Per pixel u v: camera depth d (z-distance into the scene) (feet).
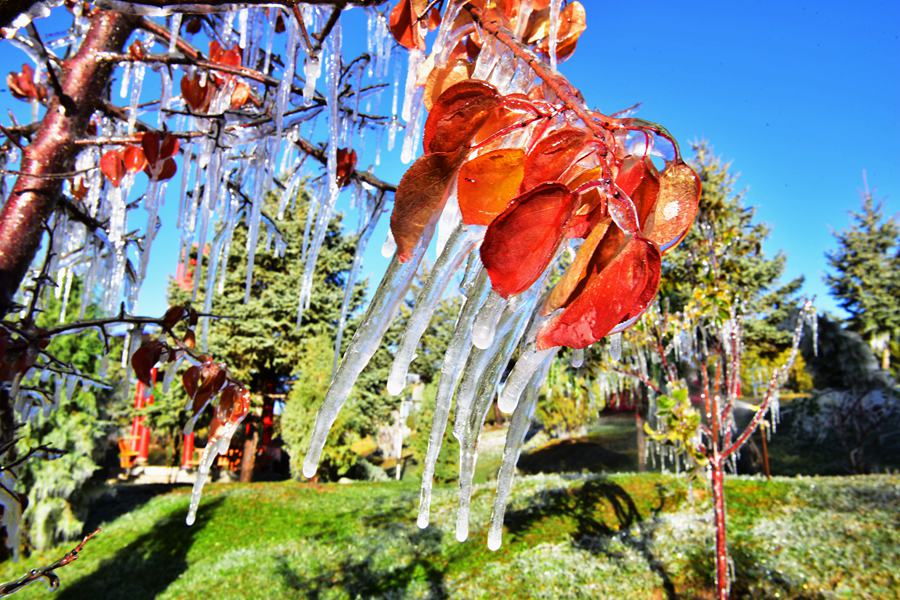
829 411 55.42
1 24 3.30
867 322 66.54
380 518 39.04
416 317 2.09
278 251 8.54
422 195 1.90
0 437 5.42
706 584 23.17
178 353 6.44
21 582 4.50
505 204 1.76
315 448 2.23
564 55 3.14
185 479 63.62
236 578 30.76
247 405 5.88
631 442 68.28
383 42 5.77
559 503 34.58
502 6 2.97
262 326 61.72
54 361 6.26
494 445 69.00
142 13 3.51
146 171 6.61
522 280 1.57
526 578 25.44
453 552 30.17
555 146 1.72
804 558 24.13
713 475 17.28
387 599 25.58
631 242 1.59
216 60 6.98
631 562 25.86
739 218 56.49
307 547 34.73
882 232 70.18
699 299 18.57
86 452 38.73
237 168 8.02
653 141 1.87
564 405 65.26
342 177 6.92
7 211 6.04
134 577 32.89
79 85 6.36
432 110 1.85
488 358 2.23
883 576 21.61
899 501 29.50
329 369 59.57
